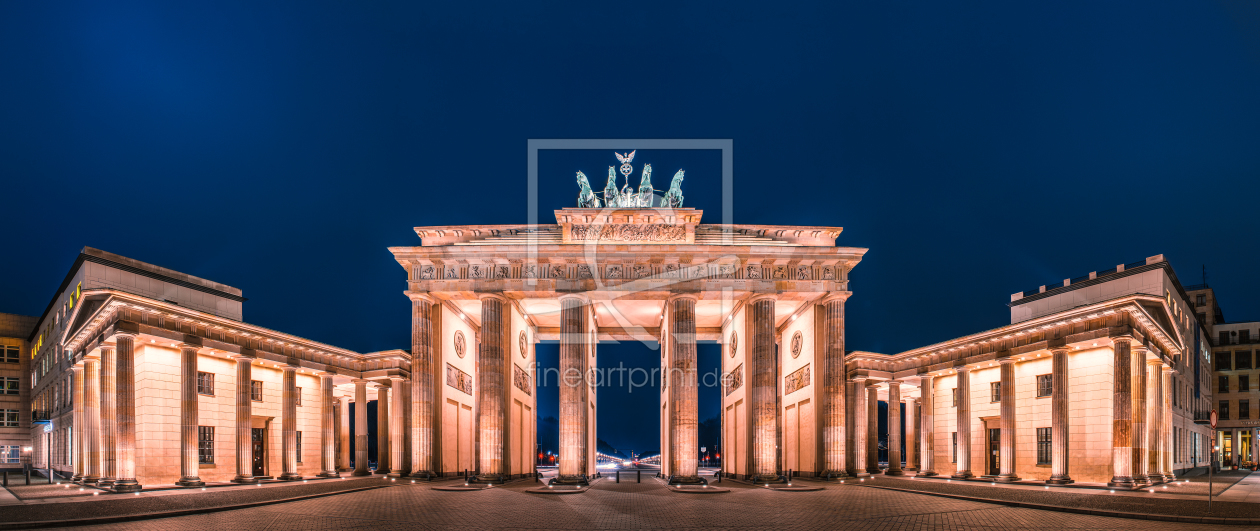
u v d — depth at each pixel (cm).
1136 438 5459
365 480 6431
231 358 6312
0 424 10606
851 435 7369
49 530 3173
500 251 6544
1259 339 11406
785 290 6638
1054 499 4381
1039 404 6188
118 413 5156
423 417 6569
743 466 6938
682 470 6297
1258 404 11219
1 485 6353
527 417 7956
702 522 3512
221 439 6241
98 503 4178
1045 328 5903
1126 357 5281
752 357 6756
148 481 5569
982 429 6869
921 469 7131
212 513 3834
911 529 3259
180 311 5594
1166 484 5769
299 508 4053
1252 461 11144
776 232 6981
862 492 5256
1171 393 6494
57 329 8550
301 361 6794
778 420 8288
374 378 7375
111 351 5416
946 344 6881
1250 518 3362
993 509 4047
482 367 6512
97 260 7031
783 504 4381
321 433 7138
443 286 6588
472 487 5647
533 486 6112
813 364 6956
